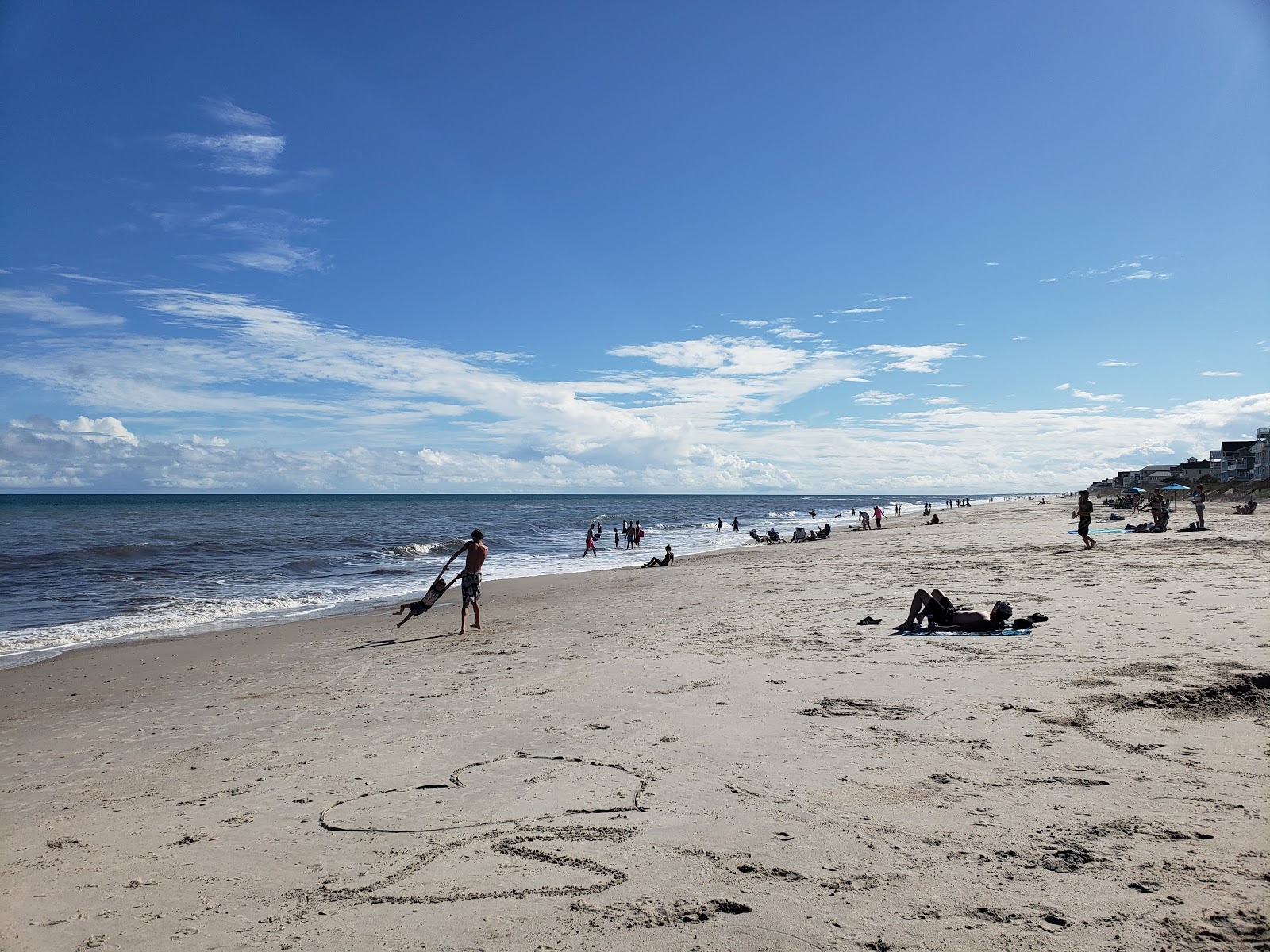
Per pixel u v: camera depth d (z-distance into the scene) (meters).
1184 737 5.64
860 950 3.11
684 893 3.64
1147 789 4.66
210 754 6.76
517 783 5.39
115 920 3.65
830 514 111.19
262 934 3.46
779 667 8.96
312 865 4.19
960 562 22.02
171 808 5.30
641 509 143.75
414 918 3.53
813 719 6.67
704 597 17.20
